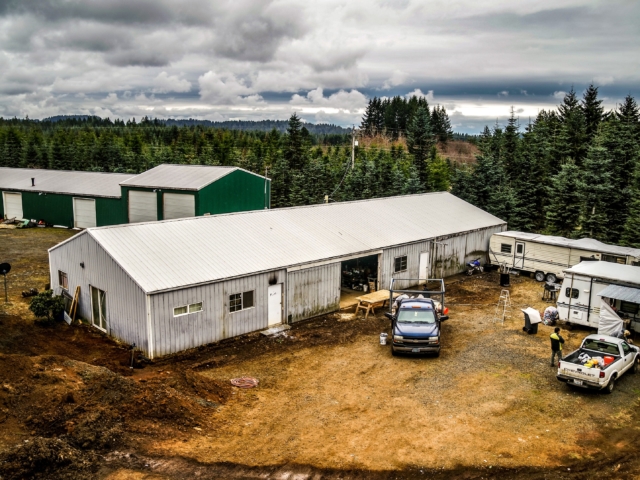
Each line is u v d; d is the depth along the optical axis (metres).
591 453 13.45
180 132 110.31
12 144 87.31
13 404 13.79
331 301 26.39
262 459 12.82
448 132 113.31
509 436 14.25
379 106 149.88
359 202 35.03
